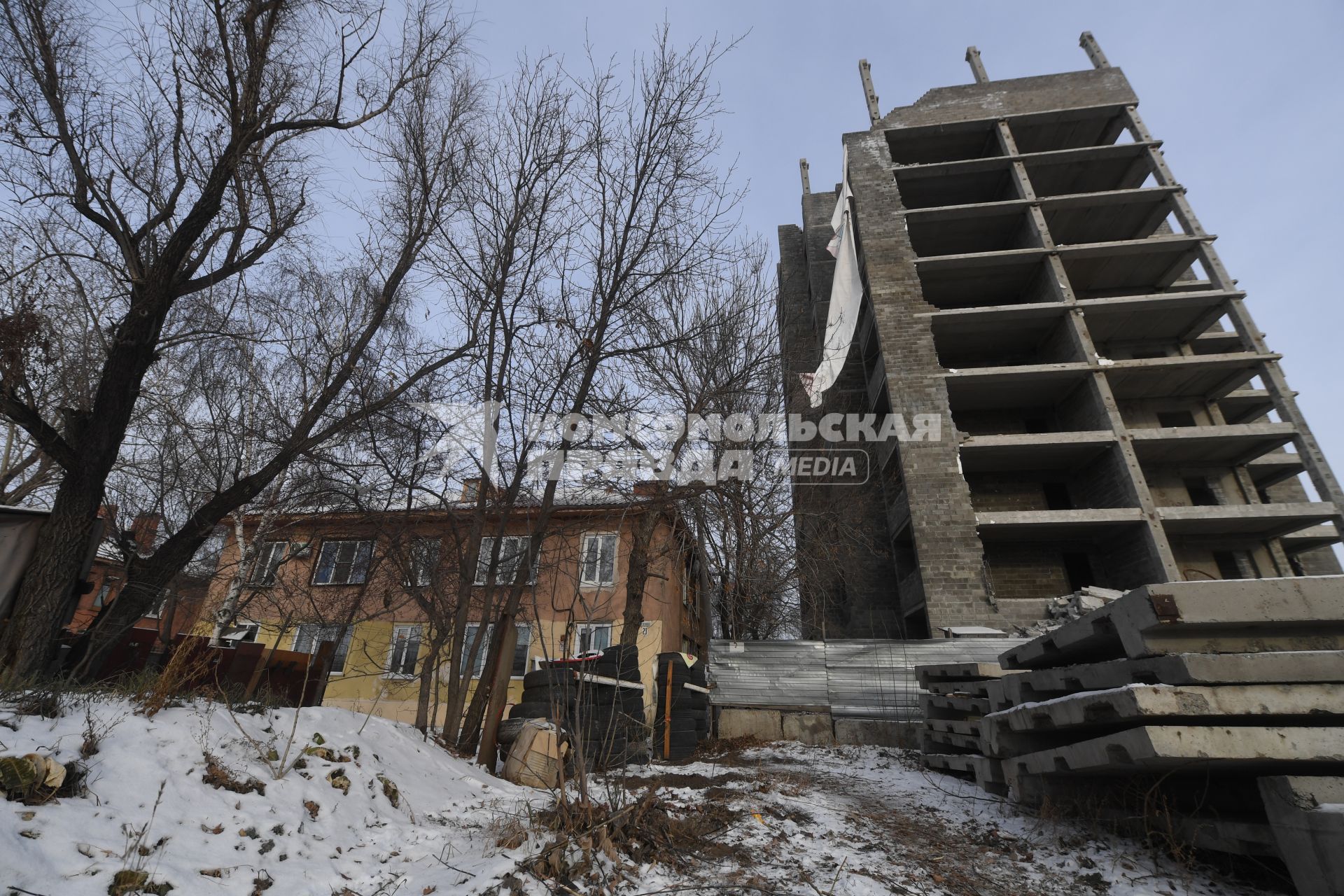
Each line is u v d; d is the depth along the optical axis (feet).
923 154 87.97
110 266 26.22
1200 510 61.72
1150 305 71.97
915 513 63.52
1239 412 79.20
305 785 14.96
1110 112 82.69
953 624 58.59
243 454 39.81
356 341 33.58
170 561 24.48
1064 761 17.58
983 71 93.15
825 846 16.56
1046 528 64.80
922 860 16.19
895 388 69.62
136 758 12.57
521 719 28.04
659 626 53.36
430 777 20.10
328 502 35.47
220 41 26.91
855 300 81.56
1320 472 62.39
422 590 33.37
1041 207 78.54
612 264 33.40
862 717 42.24
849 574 70.54
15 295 24.49
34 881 8.98
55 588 21.25
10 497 39.11
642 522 44.98
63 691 14.67
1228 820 14.60
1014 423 78.38
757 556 55.77
